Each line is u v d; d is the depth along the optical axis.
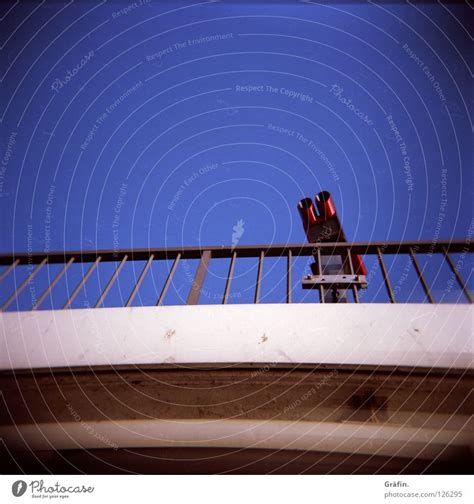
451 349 1.82
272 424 1.89
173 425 1.94
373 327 1.98
